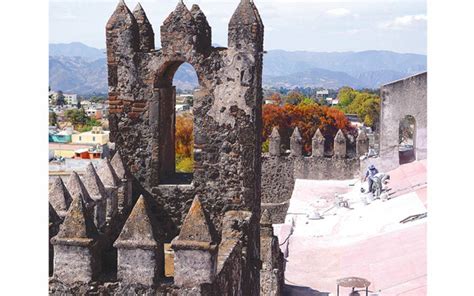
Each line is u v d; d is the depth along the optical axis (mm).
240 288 13703
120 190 14547
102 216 13359
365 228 26875
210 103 14664
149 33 14992
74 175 13062
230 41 14461
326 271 23156
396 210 27891
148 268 10859
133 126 15047
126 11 14844
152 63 14797
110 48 14922
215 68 14562
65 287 11086
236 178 14758
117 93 15016
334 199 34188
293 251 25297
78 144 50781
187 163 42594
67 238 11031
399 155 34438
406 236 24328
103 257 11773
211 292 10836
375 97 84875
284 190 41625
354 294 20016
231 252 12695
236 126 14633
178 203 15023
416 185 30172
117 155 14844
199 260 10727
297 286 22000
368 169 31656
